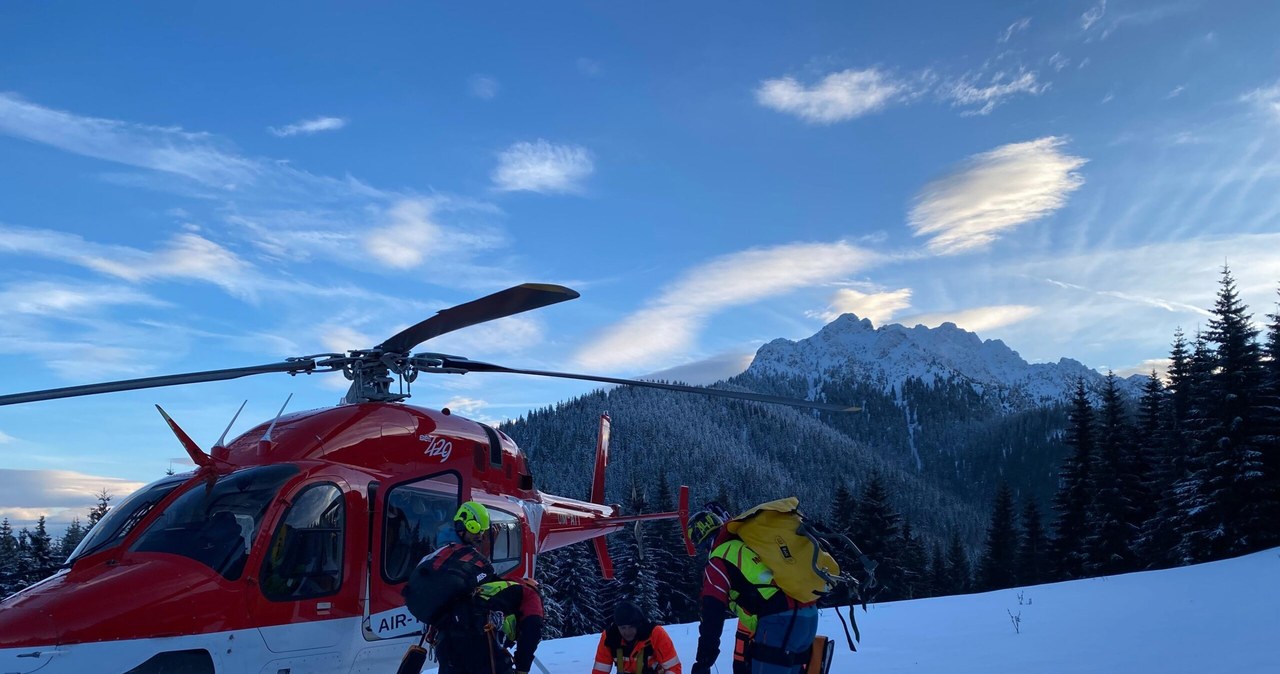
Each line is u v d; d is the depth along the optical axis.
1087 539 42.41
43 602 5.82
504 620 4.84
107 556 6.47
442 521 7.94
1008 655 9.10
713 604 4.88
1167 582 15.48
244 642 6.28
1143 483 42.00
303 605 6.66
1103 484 42.59
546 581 46.41
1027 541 52.97
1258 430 33.94
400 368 8.55
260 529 6.60
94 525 7.15
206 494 6.81
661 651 6.88
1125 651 8.69
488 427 9.31
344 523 7.11
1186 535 34.22
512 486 9.36
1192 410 35.69
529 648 4.82
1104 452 42.78
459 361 8.55
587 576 47.47
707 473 196.25
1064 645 9.42
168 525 6.63
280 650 6.48
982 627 11.71
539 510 9.61
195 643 6.03
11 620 5.64
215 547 6.46
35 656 5.51
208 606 6.13
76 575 6.27
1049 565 46.69
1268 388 34.09
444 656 4.80
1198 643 8.70
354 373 8.49
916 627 12.25
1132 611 11.89
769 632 4.98
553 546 10.42
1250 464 32.88
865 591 5.27
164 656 5.92
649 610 45.62
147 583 6.06
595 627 46.38
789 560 4.95
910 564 61.06
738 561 4.99
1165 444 39.12
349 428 7.77
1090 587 16.33
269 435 7.48
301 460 7.30
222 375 7.31
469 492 8.20
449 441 8.50
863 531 52.81
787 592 4.95
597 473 13.10
